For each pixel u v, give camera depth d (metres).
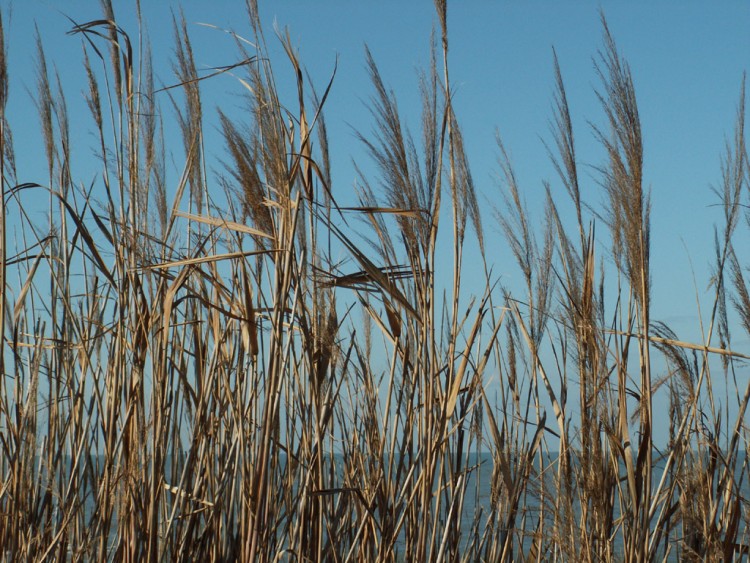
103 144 3.25
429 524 3.40
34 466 3.39
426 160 2.87
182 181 3.23
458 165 3.00
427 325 2.94
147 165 3.31
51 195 3.61
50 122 3.53
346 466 3.50
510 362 3.41
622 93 2.75
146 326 3.22
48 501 3.39
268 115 2.77
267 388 2.81
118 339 3.14
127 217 3.25
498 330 3.22
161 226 3.39
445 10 2.92
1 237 3.10
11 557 3.12
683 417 3.10
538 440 3.17
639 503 2.83
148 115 3.31
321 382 3.01
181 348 3.39
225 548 3.30
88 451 3.34
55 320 3.49
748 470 3.11
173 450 3.34
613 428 2.95
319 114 2.94
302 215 2.95
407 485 3.11
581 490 2.94
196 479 3.30
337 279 2.98
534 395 3.32
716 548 2.99
